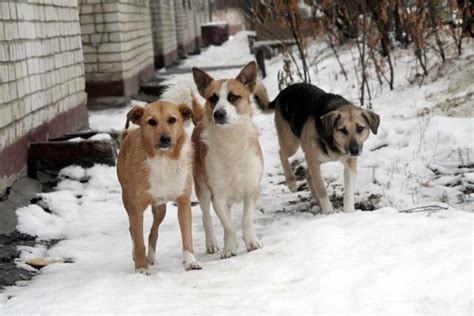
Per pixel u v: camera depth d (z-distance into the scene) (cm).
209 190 871
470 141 1240
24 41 1257
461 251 688
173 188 777
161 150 758
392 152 1253
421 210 954
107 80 2206
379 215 909
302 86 1144
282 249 798
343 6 1803
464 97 1443
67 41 1597
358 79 1777
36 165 1252
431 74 1673
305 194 1177
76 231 1026
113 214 1100
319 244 787
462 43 1809
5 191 1083
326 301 597
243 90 835
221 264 780
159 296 654
